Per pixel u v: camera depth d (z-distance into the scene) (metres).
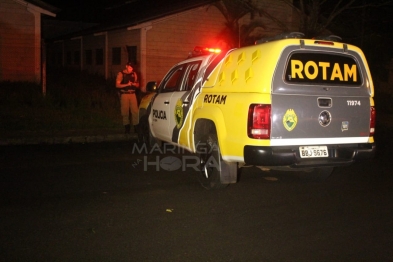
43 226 5.38
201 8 21.09
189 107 7.41
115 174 7.96
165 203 6.35
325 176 7.55
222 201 6.49
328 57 6.27
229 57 6.75
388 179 8.05
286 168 6.84
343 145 6.44
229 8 20.88
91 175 7.86
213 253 4.72
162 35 20.62
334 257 4.68
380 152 10.88
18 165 8.54
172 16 20.58
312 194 6.96
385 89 22.77
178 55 21.06
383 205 6.48
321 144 6.25
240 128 6.05
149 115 9.44
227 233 5.28
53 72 24.50
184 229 5.38
